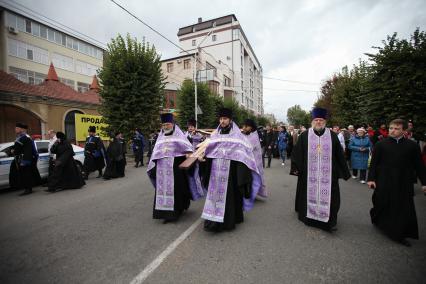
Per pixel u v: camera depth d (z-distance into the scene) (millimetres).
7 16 27781
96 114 19812
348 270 2992
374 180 4102
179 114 24594
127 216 5105
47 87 17953
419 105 8695
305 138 4488
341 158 4215
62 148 7695
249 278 2846
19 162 7363
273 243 3725
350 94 17406
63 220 4977
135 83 14461
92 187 8133
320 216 4176
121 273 3002
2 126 14992
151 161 4871
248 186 4441
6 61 27688
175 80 38094
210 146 4336
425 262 3164
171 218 4582
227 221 4160
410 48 8961
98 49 38875
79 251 3611
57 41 33156
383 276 2869
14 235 4281
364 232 4117
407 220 3629
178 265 3146
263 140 11375
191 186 4926
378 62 9539
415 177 3826
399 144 3871
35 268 3188
